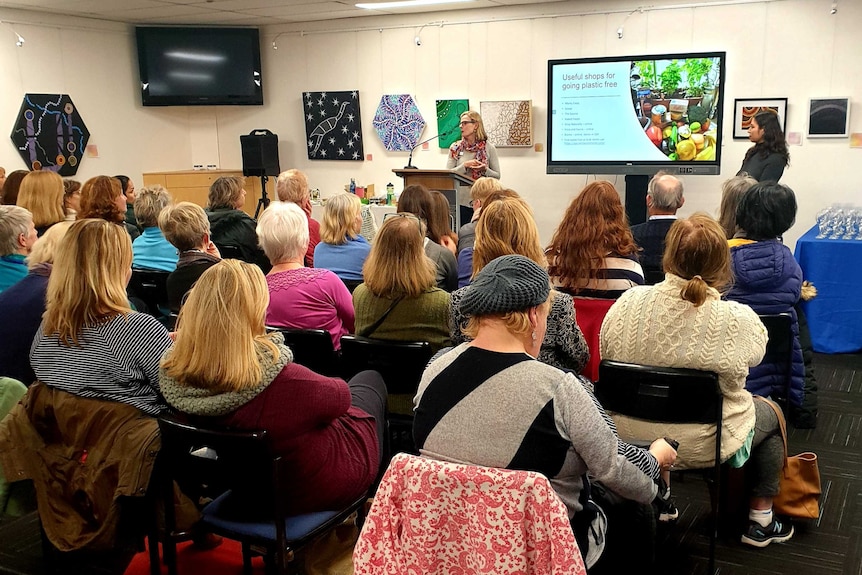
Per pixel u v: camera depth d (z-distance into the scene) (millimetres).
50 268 2727
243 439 1805
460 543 1381
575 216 2791
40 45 7145
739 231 3143
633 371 2289
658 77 6082
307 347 2684
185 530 2070
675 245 2314
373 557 1413
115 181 4168
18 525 2998
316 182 8383
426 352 2543
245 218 4488
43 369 2203
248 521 2016
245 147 7883
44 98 7180
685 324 2264
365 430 2162
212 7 6938
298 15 7535
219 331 1828
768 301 3006
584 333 2744
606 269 2752
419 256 2674
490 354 1517
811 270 4914
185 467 1963
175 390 1890
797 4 5883
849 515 2967
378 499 1413
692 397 2273
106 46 7766
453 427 1494
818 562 2650
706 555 2699
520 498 1315
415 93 7582
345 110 7934
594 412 1519
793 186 6148
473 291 1534
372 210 6902
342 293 2920
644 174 6309
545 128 7039
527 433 1459
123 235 2240
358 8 7074
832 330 4941
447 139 7477
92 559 2689
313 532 1997
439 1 6648
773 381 2951
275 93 8352
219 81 8148
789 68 6008
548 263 2832
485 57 7168
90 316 2166
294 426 1892
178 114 8586
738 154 6312
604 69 6246
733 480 2803
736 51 6156
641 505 2223
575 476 1577
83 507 2234
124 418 2152
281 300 2826
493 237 2418
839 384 4414
